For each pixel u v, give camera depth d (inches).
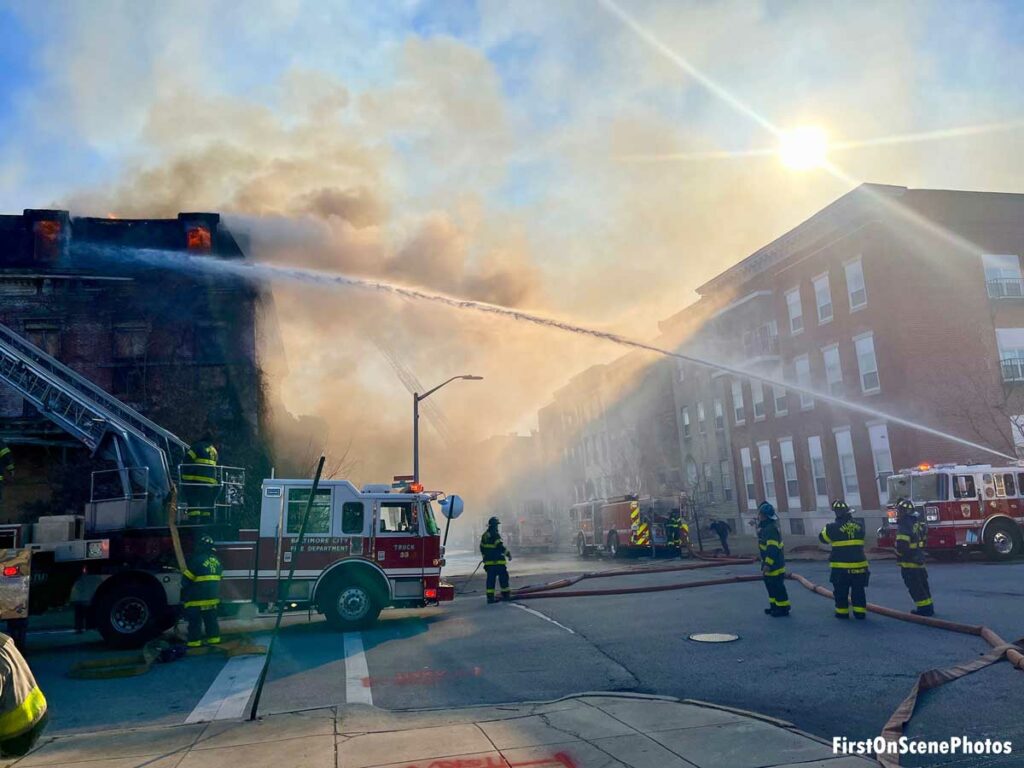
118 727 237.1
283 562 421.7
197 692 283.0
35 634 483.8
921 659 281.0
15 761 199.6
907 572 367.6
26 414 864.3
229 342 948.0
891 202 1039.6
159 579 390.3
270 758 193.3
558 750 192.2
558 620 419.5
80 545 384.2
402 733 211.6
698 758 181.9
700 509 1437.0
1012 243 1063.0
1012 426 999.6
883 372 1031.6
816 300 1178.6
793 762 177.3
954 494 719.7
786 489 1258.0
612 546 1119.0
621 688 264.5
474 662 317.7
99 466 832.9
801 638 332.2
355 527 431.5
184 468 435.5
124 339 928.9
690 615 410.0
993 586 474.6
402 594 427.5
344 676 299.6
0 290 910.4
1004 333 1029.8
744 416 1384.1
